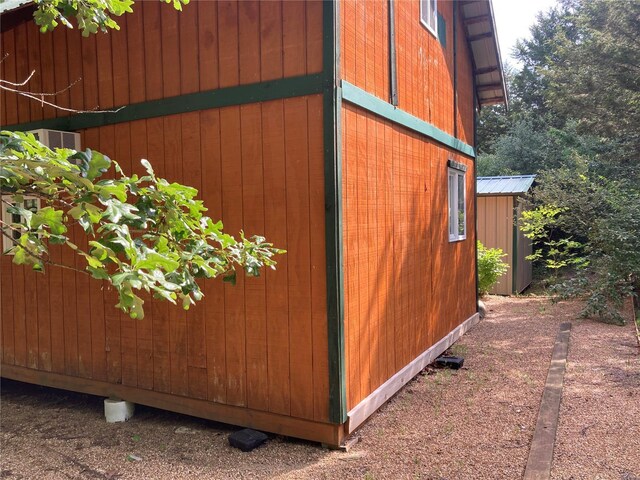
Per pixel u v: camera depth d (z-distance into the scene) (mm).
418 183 5926
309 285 3992
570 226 10445
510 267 11969
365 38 4566
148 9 4633
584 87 14703
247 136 4199
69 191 1823
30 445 4348
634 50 13305
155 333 4754
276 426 4168
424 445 3955
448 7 7383
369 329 4523
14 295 5730
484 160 21203
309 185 3963
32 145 1803
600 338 7031
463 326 7695
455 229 7602
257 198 4176
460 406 4770
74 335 5281
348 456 3828
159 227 2293
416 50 5996
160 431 4559
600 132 14930
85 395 5746
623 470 3365
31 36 5402
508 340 7270
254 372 4258
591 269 9578
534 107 24891
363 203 4445
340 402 3902
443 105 7074
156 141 4641
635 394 4766
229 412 4387
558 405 4578
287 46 4008
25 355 5668
